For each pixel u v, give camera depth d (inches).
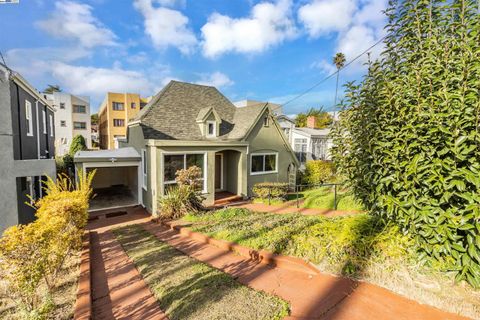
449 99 127.1
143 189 566.6
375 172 169.5
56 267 178.7
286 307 143.0
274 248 215.2
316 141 1124.5
